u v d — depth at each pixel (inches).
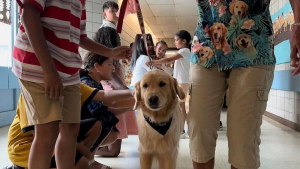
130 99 83.7
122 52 69.1
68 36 49.5
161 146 74.4
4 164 87.0
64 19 48.8
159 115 73.3
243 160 55.6
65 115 53.3
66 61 49.5
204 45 61.1
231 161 57.7
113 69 90.7
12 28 166.9
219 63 58.9
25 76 46.1
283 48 169.3
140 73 116.6
